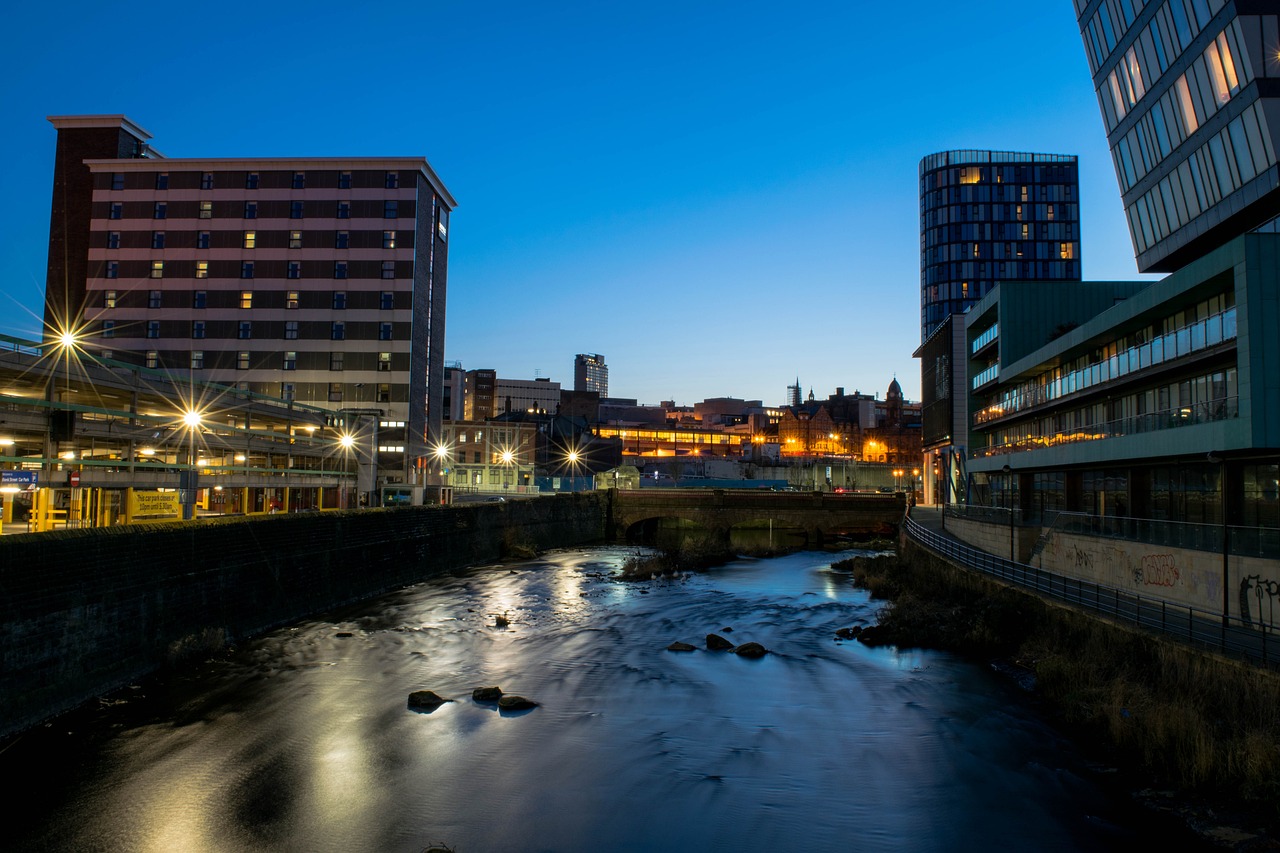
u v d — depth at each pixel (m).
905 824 14.70
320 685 23.12
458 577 47.41
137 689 22.09
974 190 141.62
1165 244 41.47
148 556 23.59
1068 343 40.94
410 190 70.69
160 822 14.54
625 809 15.34
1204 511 29.19
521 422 124.00
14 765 16.83
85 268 70.81
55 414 29.36
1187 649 18.67
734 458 159.88
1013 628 27.88
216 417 45.97
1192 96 37.66
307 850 13.62
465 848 13.76
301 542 33.47
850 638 30.91
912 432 185.62
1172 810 14.79
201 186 70.38
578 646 29.33
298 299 69.62
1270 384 22.92
